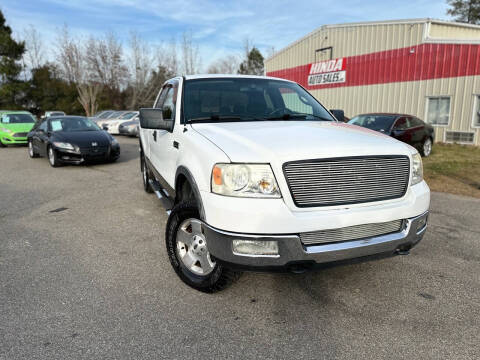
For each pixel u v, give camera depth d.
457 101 15.72
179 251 3.29
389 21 17.89
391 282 3.37
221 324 2.72
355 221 2.61
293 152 2.56
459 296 3.12
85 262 3.80
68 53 40.34
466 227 4.93
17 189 7.37
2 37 41.69
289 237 2.49
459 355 2.37
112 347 2.45
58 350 2.41
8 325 2.69
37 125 11.94
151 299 3.06
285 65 25.03
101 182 8.04
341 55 20.56
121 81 44.91
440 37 17.73
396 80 17.95
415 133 11.58
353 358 2.35
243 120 3.75
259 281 3.38
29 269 3.62
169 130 3.89
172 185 3.93
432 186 7.51
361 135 3.10
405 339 2.54
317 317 2.81
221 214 2.57
